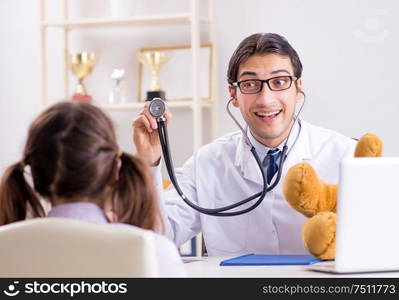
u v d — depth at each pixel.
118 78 3.77
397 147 3.57
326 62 3.62
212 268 1.68
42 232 1.13
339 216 1.45
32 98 4.02
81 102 1.27
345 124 3.61
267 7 3.70
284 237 2.19
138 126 1.97
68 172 1.22
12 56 4.03
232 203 2.27
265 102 2.08
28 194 1.32
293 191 1.69
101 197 1.27
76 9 3.95
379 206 1.46
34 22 4.00
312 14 3.64
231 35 3.75
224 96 3.76
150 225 1.33
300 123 2.27
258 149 2.20
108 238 1.11
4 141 4.05
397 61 3.56
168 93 3.81
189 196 2.31
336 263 1.47
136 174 1.30
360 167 1.44
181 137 3.83
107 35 3.91
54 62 3.96
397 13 3.56
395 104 3.56
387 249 1.48
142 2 3.87
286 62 2.08
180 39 3.84
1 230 1.14
